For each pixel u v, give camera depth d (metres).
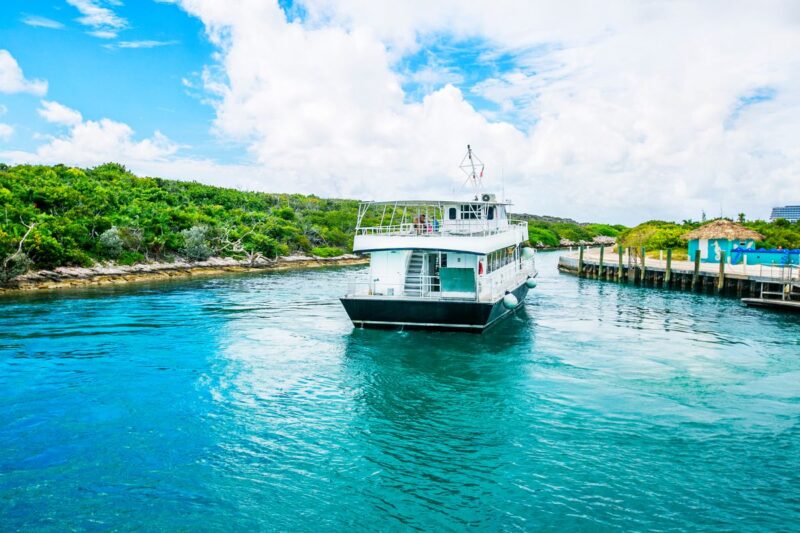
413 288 24.02
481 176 28.89
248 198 102.44
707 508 9.95
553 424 13.85
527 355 20.41
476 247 22.41
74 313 30.91
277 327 26.72
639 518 9.67
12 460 11.89
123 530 9.37
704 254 51.06
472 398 15.82
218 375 18.22
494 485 10.91
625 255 65.12
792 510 9.86
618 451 12.27
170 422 14.09
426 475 11.33
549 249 125.31
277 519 9.74
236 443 12.84
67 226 51.22
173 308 33.22
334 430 13.62
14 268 42.09
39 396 16.06
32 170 77.25
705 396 15.81
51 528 9.40
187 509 10.03
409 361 19.59
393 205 25.94
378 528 9.48
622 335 24.20
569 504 10.16
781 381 17.22
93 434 13.30
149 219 62.22
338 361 19.77
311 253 79.25
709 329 25.62
